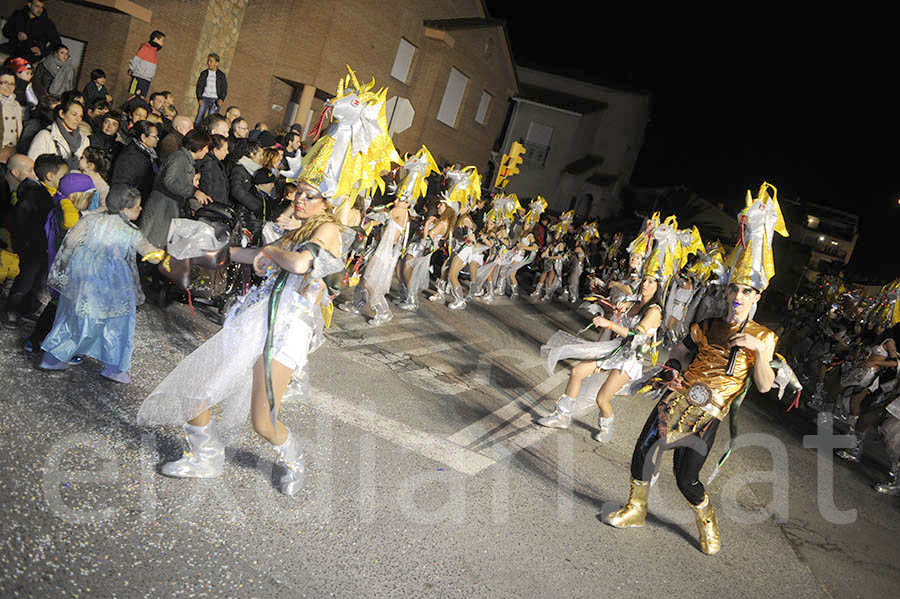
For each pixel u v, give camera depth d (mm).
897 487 8734
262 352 3906
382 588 3666
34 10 10086
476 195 12547
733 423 5082
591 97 39625
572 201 38875
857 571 5902
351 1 19359
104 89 10547
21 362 4887
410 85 23906
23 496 3471
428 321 10625
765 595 4980
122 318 4898
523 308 16125
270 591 3371
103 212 4801
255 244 7555
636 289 7219
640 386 5312
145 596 3088
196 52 16062
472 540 4445
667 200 40125
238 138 8992
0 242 6070
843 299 17984
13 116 7125
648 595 4480
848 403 11586
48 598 2883
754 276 4680
